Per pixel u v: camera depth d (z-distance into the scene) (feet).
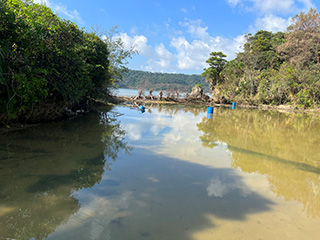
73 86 30.48
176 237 8.33
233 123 44.01
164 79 383.24
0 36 19.30
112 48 69.41
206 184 13.93
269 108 99.55
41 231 8.17
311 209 11.53
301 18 136.46
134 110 56.90
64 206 10.07
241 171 16.85
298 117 65.21
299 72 101.35
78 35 34.04
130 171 15.20
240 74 144.66
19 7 20.98
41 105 27.37
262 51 152.87
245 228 9.35
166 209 10.43
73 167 15.12
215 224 9.48
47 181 12.64
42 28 23.09
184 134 29.71
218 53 165.48
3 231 8.04
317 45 115.85
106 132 27.40
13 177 12.83
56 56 26.63
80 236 7.98
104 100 63.77
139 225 8.93
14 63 20.59
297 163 19.69
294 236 9.06
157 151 20.72
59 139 22.08
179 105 88.53
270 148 24.80
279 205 11.78
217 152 21.83
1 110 21.54
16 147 18.35
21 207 9.77
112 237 8.04
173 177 14.69
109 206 10.34
